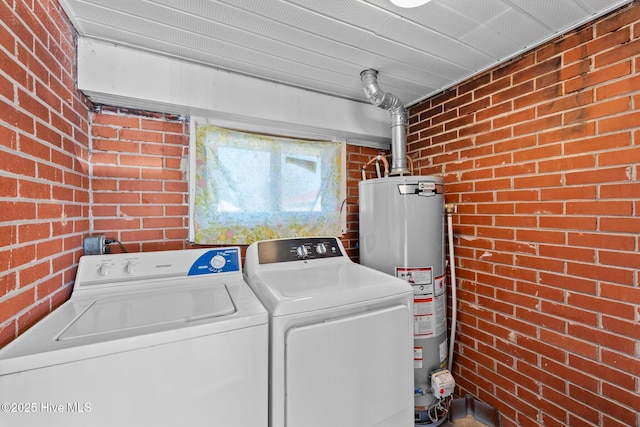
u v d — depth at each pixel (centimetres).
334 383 109
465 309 180
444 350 172
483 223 169
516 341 152
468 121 178
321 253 172
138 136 159
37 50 93
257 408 96
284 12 119
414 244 165
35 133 90
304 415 103
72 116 125
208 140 174
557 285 134
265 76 176
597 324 121
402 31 132
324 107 200
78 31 129
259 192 190
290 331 100
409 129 224
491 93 165
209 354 88
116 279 125
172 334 83
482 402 168
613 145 116
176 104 154
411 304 133
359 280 134
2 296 71
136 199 158
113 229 152
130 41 138
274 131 198
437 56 154
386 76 177
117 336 78
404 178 167
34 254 89
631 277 111
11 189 76
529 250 146
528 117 147
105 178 151
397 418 125
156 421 80
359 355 114
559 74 134
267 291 118
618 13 115
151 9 116
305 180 208
